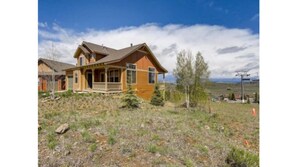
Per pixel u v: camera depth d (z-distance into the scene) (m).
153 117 7.83
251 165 4.19
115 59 14.22
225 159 4.69
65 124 5.70
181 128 6.67
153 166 3.91
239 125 8.84
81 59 17.89
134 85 15.53
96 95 12.95
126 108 9.77
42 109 8.77
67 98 11.64
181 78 13.98
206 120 8.73
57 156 4.14
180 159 4.40
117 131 5.66
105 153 4.32
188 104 13.20
